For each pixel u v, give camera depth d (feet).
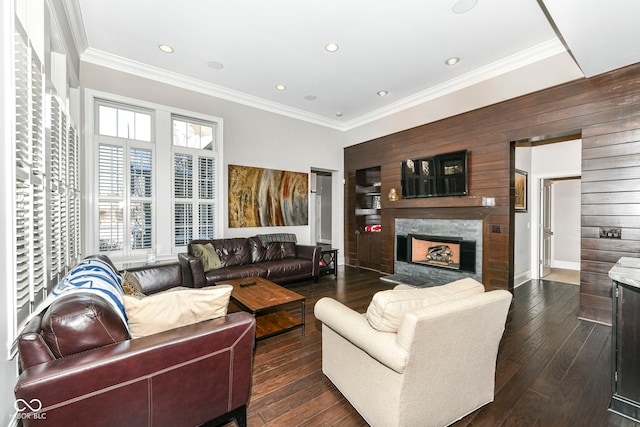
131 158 12.11
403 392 4.31
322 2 8.20
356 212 20.07
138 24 9.31
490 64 11.68
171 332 4.24
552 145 15.46
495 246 12.35
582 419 5.18
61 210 7.31
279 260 14.92
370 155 18.47
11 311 4.07
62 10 7.80
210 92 14.24
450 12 8.55
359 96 15.20
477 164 12.89
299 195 18.06
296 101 15.96
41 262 5.46
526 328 9.18
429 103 14.67
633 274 5.43
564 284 14.78
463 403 5.11
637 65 8.75
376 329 4.79
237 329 4.65
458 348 4.74
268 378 6.53
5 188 3.98
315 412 5.42
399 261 16.65
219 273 11.99
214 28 9.50
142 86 12.30
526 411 5.39
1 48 3.95
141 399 3.81
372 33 9.65
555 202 19.26
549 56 10.38
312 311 10.82
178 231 13.34
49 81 6.11
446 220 14.25
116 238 11.75
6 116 4.01
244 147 15.64
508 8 8.32
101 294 4.35
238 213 15.40
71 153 8.54
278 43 10.32
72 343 3.56
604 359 7.25
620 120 9.05
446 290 5.26
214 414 4.57
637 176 8.74
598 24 6.95
